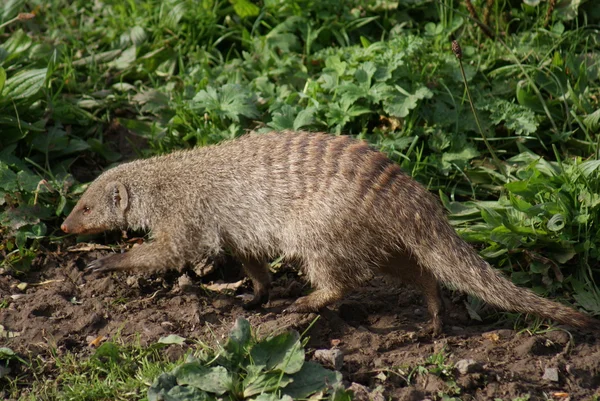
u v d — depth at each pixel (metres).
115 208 8.31
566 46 10.42
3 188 8.80
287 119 9.27
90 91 10.68
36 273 8.45
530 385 6.54
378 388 6.34
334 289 7.43
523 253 8.14
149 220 8.12
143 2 11.84
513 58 10.13
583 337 7.25
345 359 6.88
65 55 10.86
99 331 7.36
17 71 10.48
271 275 8.60
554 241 7.96
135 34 11.25
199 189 7.85
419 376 6.61
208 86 9.77
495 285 7.09
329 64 9.90
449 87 9.76
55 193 9.15
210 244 7.85
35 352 7.00
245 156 7.78
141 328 7.29
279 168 7.54
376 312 7.82
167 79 10.77
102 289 8.11
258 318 7.55
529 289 7.70
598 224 8.02
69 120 10.15
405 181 7.37
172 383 6.19
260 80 10.16
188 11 11.12
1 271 8.32
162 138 9.88
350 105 9.45
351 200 7.19
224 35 11.07
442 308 7.48
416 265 7.50
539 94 9.53
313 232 7.30
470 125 9.47
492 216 8.23
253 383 6.20
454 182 9.31
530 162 9.09
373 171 7.31
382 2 10.85
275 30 10.79
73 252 8.76
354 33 10.87
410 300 7.99
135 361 6.77
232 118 9.40
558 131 9.48
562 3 10.57
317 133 7.83
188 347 6.94
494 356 6.95
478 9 10.74
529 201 8.36
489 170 9.12
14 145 9.48
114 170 8.43
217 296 8.12
